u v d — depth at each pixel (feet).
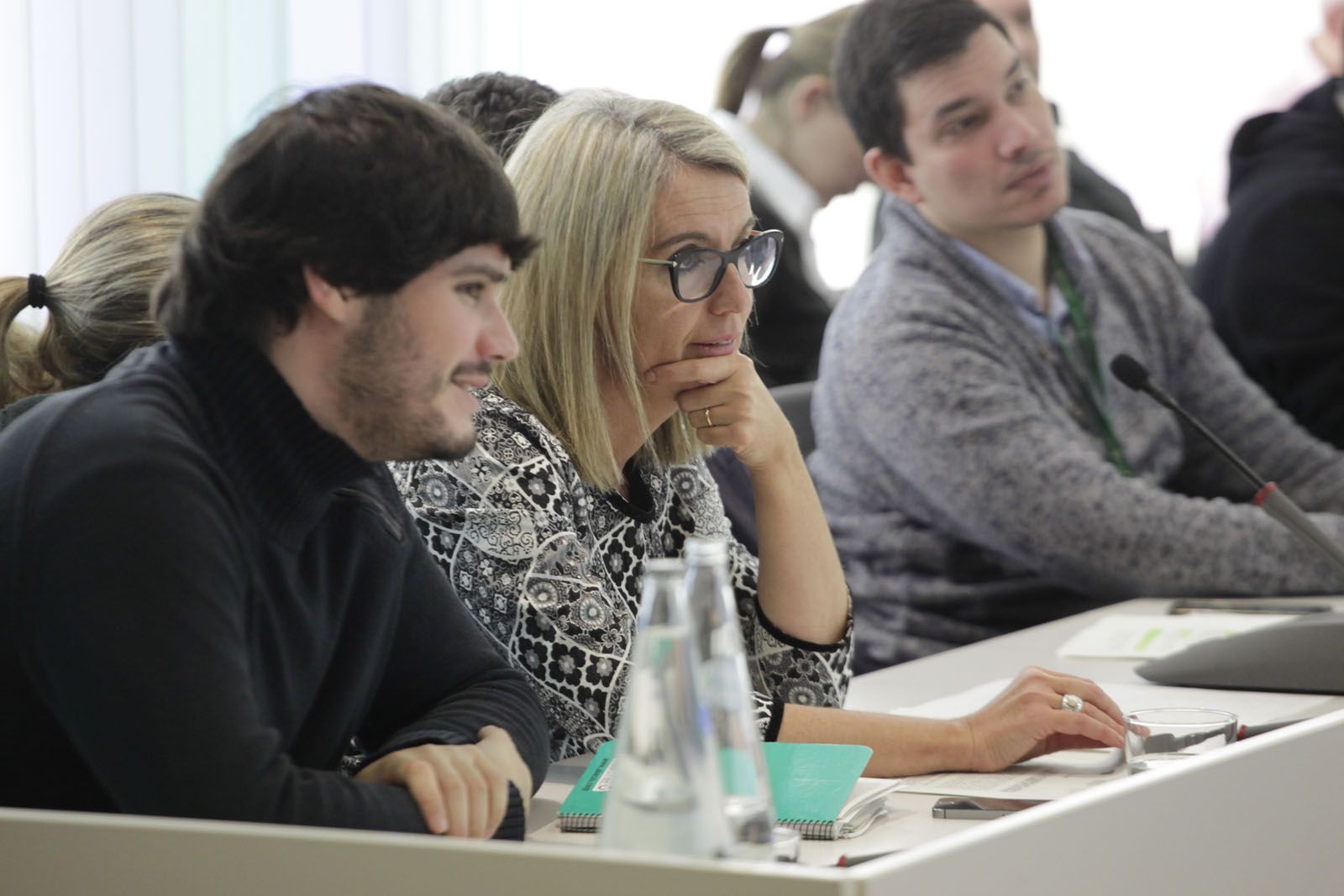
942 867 9.35
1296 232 41.32
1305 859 12.59
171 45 37.11
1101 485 33.68
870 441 36.17
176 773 11.90
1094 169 41.70
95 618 12.00
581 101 19.56
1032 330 36.42
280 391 13.24
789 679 20.04
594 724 17.79
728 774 10.77
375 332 12.81
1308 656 20.44
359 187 12.43
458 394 13.37
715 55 45.32
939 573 36.04
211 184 13.02
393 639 16.07
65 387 17.79
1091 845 10.51
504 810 13.61
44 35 35.73
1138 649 23.93
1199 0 45.65
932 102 36.52
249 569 13.46
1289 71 44.93
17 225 35.17
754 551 24.79
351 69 40.16
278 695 13.99
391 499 15.99
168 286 13.42
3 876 10.62
